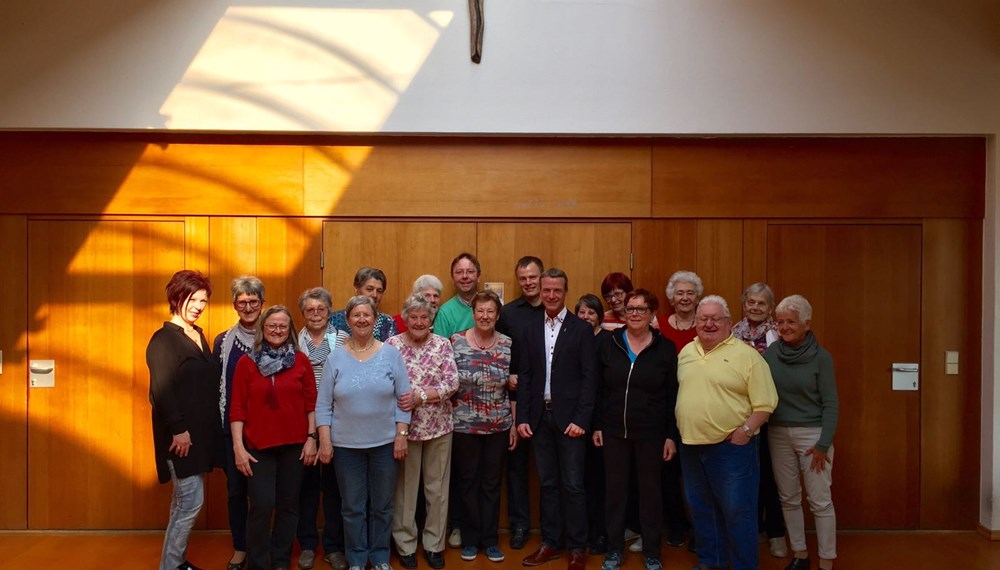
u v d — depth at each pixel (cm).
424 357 438
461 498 461
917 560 465
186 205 509
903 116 501
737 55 501
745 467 405
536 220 515
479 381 449
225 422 429
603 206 514
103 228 510
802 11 500
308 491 453
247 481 428
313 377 424
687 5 502
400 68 498
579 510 445
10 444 507
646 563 441
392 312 514
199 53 494
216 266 511
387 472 426
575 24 501
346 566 445
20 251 508
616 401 436
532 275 470
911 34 501
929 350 515
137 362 508
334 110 497
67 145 507
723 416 402
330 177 511
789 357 428
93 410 507
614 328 455
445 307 489
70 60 492
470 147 514
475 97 499
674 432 433
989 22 501
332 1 498
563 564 455
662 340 436
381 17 498
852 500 514
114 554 470
